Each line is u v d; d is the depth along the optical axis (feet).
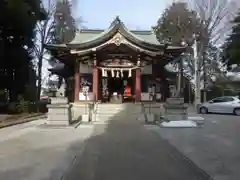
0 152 31.81
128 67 87.40
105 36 83.05
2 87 93.81
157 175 23.29
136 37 83.30
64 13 145.07
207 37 144.97
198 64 129.29
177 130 52.90
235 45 135.64
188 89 152.35
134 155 31.04
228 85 165.78
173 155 31.07
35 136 44.47
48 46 86.53
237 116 89.61
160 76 101.04
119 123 63.72
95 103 80.84
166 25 156.25
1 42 83.71
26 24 86.74
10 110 91.81
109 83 96.43
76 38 98.94
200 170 24.80
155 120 66.69
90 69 90.48
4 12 80.18
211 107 101.45
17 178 21.98
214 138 43.09
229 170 24.72
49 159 28.60
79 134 47.01
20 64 92.22
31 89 104.32
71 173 23.66
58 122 57.26
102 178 22.30
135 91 87.61
